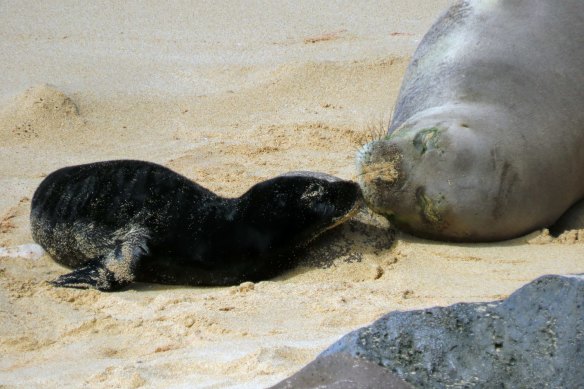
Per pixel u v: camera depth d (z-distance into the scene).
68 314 17.64
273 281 19.58
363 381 10.55
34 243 21.67
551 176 20.92
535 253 20.08
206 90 33.66
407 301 17.48
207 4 43.81
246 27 40.84
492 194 20.25
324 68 34.31
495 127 20.64
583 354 10.23
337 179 21.02
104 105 31.91
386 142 20.50
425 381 10.51
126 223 19.97
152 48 38.28
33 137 29.44
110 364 14.73
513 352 10.58
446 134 20.27
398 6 43.50
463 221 20.36
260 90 33.28
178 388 13.16
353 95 32.62
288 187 19.89
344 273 19.55
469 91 21.67
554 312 10.59
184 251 19.44
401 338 10.90
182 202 19.98
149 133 30.03
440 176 20.12
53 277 19.92
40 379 14.22
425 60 23.56
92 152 28.38
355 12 42.78
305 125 29.95
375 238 20.69
